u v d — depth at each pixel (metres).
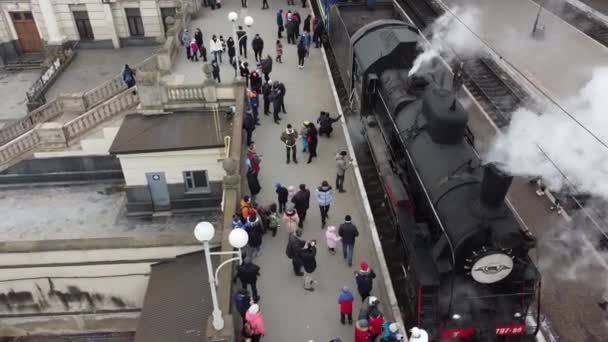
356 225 15.46
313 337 12.30
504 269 10.83
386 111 16.23
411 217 13.59
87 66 31.92
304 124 17.91
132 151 19.30
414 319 12.04
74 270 14.84
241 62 23.81
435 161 12.62
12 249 14.25
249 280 12.26
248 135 18.38
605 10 33.81
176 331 12.48
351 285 13.62
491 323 11.40
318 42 25.64
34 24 33.47
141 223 21.56
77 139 22.88
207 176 20.73
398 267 14.48
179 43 25.31
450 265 11.29
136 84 20.34
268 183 17.05
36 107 28.45
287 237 15.11
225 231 13.64
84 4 31.80
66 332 16.19
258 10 29.75
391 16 22.52
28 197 23.47
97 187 23.91
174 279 13.98
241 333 11.36
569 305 14.18
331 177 17.39
